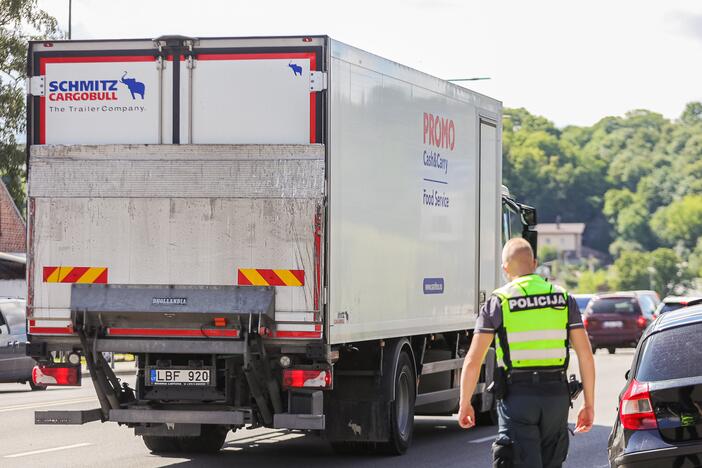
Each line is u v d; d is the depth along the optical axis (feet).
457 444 107.14
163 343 85.10
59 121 86.99
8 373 172.35
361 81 89.40
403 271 97.40
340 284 85.66
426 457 97.96
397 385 97.14
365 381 94.99
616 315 286.25
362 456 98.58
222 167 84.07
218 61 84.74
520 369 56.85
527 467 56.70
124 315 85.25
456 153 109.50
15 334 174.09
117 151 85.56
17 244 367.45
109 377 87.45
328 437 94.99
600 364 233.76
